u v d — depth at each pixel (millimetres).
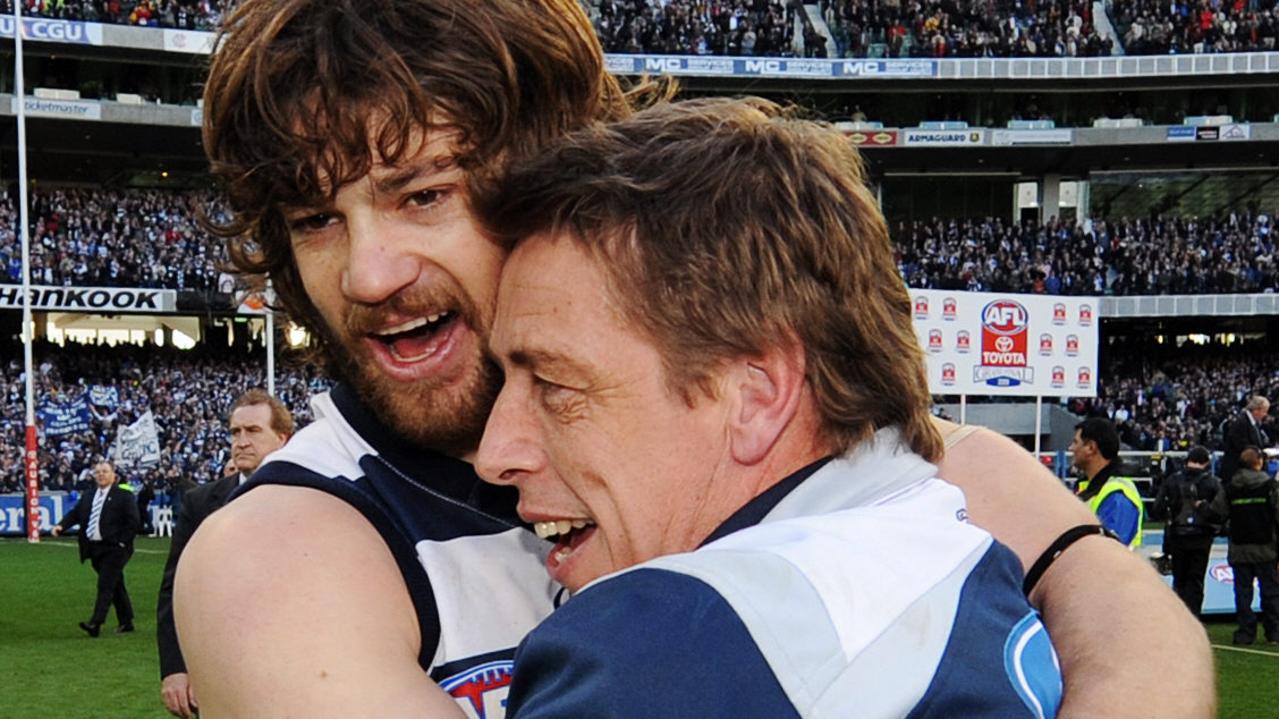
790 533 836
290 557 932
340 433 1123
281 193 1096
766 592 760
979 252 29891
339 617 896
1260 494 9070
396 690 859
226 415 25953
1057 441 25812
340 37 1053
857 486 941
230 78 1112
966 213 33000
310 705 838
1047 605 1174
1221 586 10641
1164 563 11062
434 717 846
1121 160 31344
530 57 1124
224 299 26844
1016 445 1409
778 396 920
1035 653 873
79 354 27531
